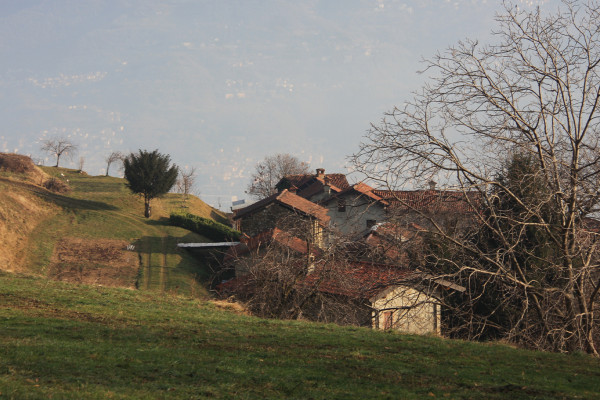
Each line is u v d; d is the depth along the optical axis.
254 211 63.41
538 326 20.80
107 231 72.50
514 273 19.94
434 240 20.83
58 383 9.80
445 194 19.73
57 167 123.75
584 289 21.02
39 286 24.25
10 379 9.67
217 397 9.90
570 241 19.92
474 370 13.32
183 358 12.76
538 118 20.02
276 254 29.50
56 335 14.40
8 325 15.31
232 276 59.19
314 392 10.62
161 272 58.62
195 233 80.69
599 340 21.47
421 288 21.50
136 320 18.16
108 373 10.88
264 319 21.36
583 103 19.86
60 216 74.69
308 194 81.31
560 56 20.33
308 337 17.06
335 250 27.39
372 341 16.91
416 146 19.62
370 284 23.75
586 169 20.19
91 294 23.47
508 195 20.59
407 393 10.80
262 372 11.96
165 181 87.31
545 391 11.34
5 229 60.81
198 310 22.42
